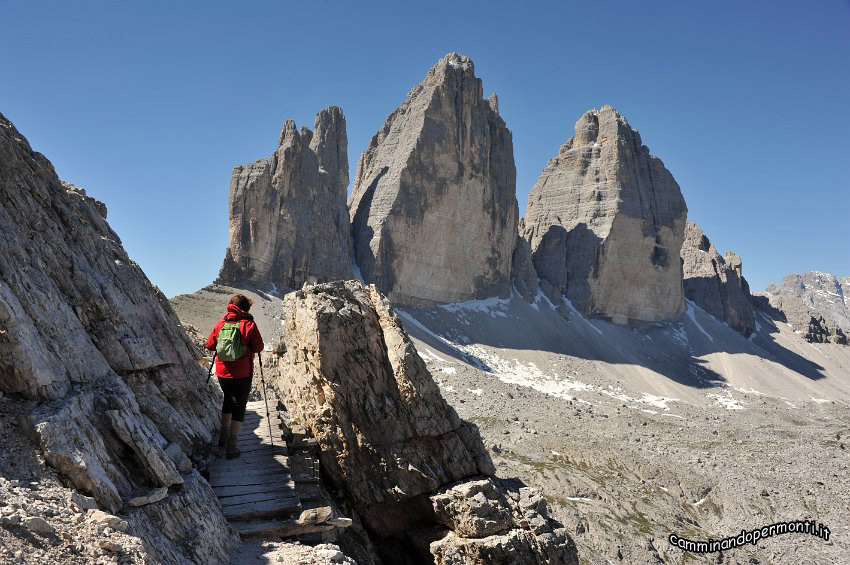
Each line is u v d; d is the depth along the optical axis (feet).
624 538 202.69
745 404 557.33
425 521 53.88
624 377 573.33
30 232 38.06
